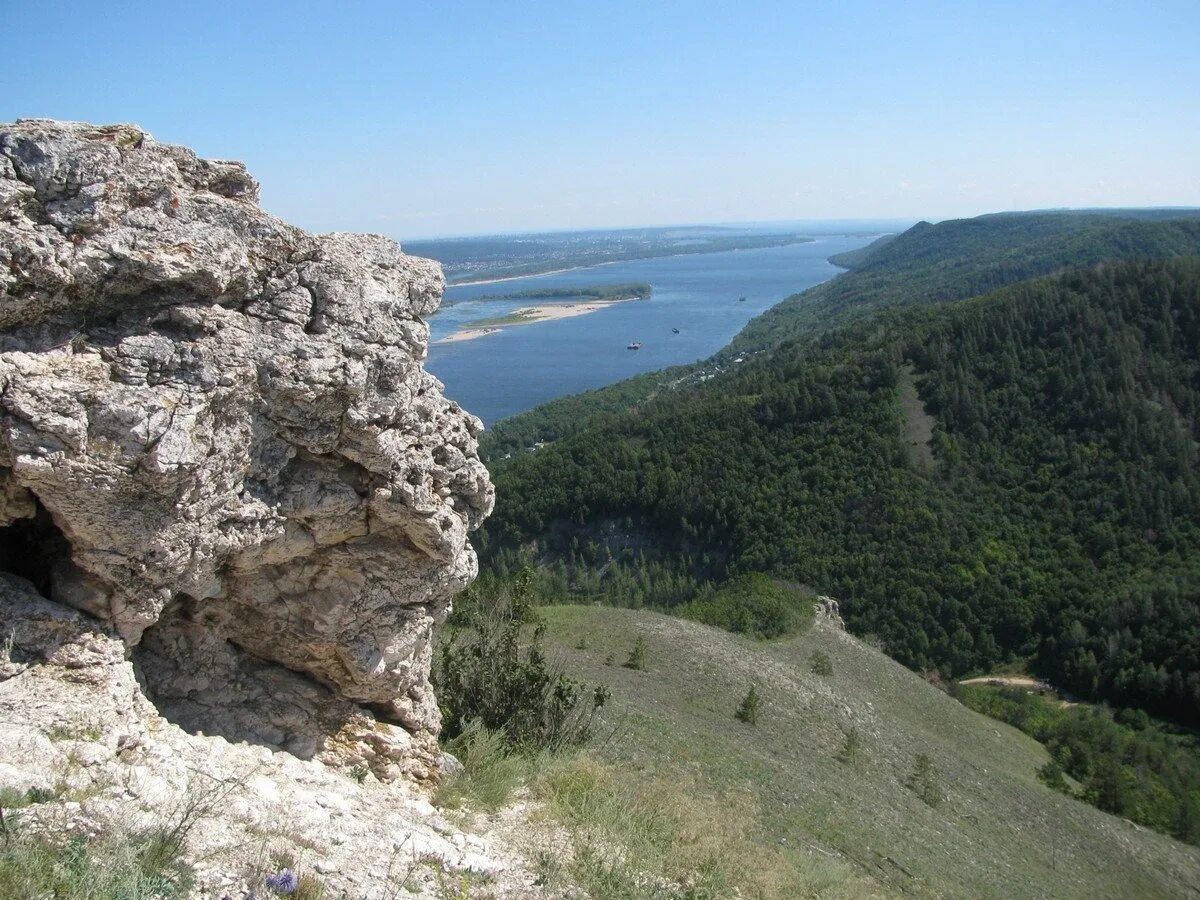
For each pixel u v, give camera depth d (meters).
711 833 10.41
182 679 8.48
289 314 7.75
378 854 6.71
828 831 20.86
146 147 7.41
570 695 15.08
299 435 7.91
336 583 8.98
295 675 9.41
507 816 9.26
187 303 7.24
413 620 9.53
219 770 7.10
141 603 7.18
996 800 36.91
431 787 10.08
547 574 77.06
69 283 6.54
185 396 6.84
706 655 42.72
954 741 47.53
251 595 8.70
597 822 9.35
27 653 6.69
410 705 10.32
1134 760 52.00
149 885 5.05
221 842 5.91
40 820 5.21
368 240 9.00
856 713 41.94
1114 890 31.39
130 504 6.73
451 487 9.83
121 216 6.92
